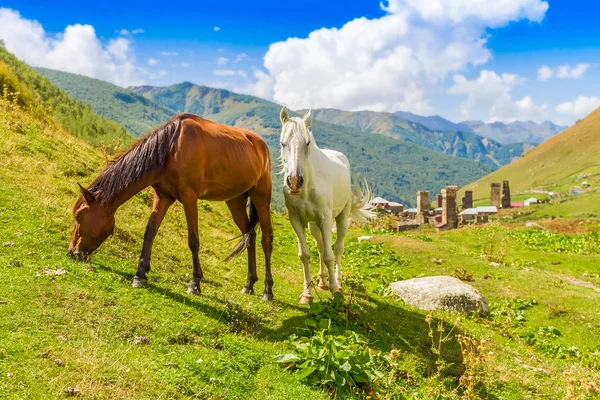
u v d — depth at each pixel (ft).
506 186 336.29
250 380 15.47
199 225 41.22
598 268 51.44
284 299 24.50
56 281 18.26
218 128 21.98
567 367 25.13
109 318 16.49
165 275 23.36
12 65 84.94
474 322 29.68
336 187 25.70
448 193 170.19
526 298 36.70
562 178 523.29
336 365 16.79
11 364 12.45
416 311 27.50
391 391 17.60
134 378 13.35
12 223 23.70
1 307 15.35
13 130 40.93
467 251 61.21
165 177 20.17
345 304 22.53
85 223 20.54
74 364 13.16
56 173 35.68
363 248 52.26
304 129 21.49
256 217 24.59
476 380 19.52
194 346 16.44
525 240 67.77
